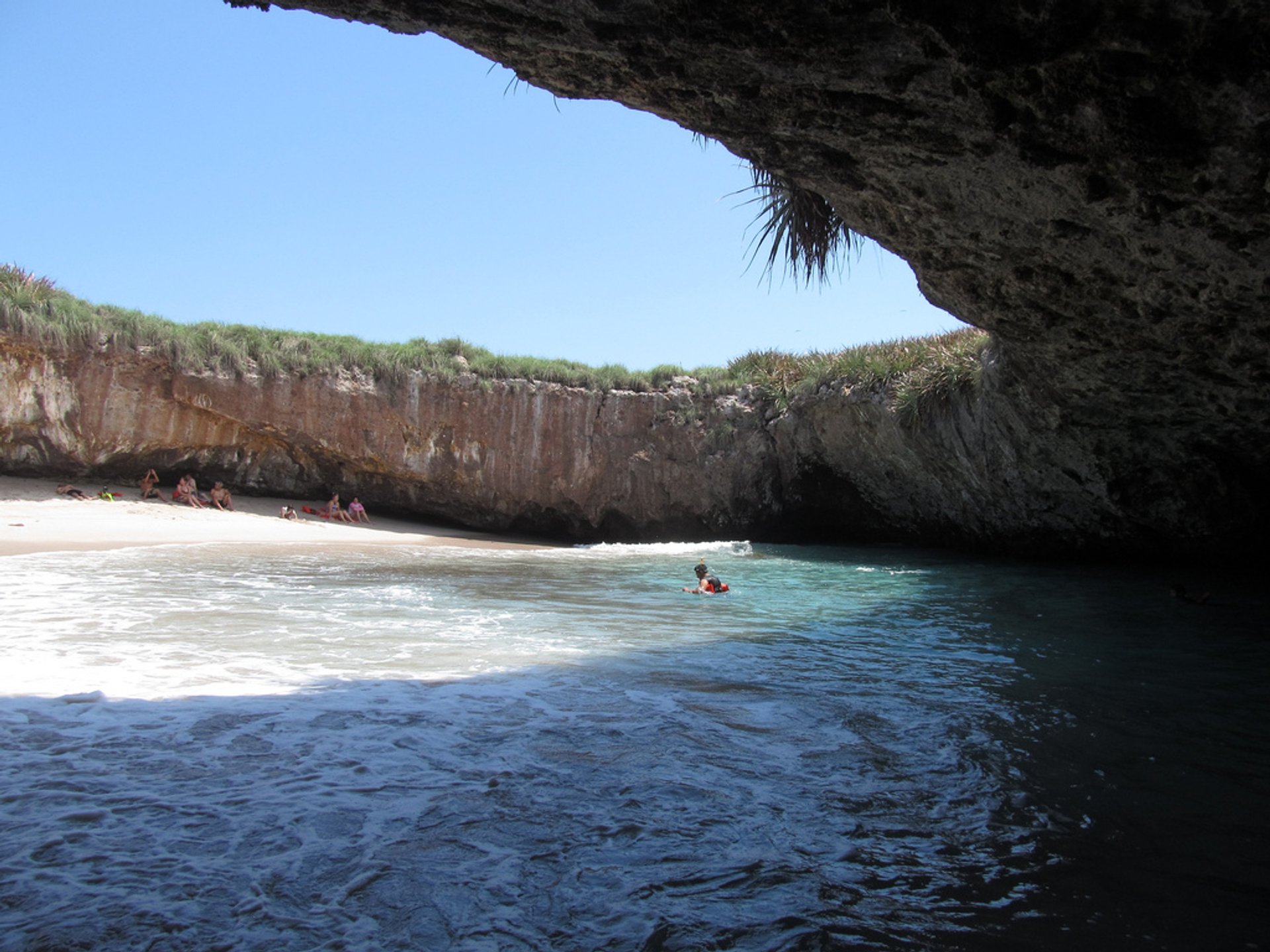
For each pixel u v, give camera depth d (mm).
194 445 21312
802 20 4355
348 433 22094
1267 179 4934
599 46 4824
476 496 22953
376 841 3400
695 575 13914
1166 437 11414
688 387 22641
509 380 22812
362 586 11453
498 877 3141
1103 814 3809
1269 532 12523
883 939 2793
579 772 4223
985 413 13969
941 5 4117
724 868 3256
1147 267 6656
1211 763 4465
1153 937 2820
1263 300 6566
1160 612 9867
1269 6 3703
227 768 4129
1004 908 2998
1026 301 8195
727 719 5184
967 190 6262
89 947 2627
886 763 4441
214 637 7246
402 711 5152
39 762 4145
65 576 11117
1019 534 15930
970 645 7762
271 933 2732
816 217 9305
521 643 7461
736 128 5711
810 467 20188
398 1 4605
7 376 18734
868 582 13023
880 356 18109
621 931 2805
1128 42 4094
